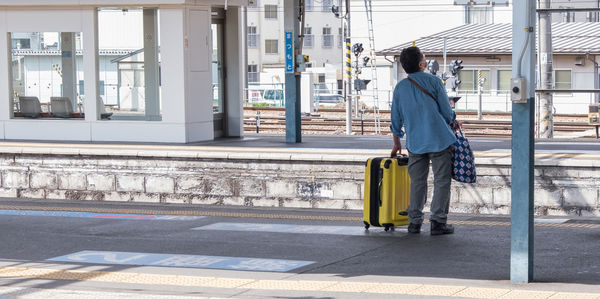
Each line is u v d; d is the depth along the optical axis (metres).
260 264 9.30
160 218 12.98
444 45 51.72
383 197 11.16
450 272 8.59
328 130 39.78
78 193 15.62
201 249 10.29
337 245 10.36
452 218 12.46
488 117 48.88
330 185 13.96
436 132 10.62
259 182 14.42
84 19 18.38
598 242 10.09
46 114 18.94
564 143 17.28
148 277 8.51
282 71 79.62
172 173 14.98
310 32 92.06
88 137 18.61
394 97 10.89
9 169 16.05
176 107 17.94
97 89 18.52
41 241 11.01
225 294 7.69
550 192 12.73
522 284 7.82
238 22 19.61
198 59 18.25
